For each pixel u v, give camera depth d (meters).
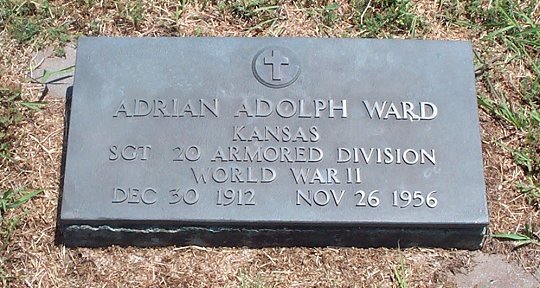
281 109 1.75
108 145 1.72
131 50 1.79
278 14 1.96
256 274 1.71
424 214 1.69
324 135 1.73
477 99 1.86
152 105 1.75
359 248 1.73
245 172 1.70
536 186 1.79
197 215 1.68
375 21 1.95
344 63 1.78
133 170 1.70
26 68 1.90
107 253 1.72
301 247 1.73
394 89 1.77
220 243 1.73
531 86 1.89
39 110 1.85
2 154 1.79
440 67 1.79
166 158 1.71
